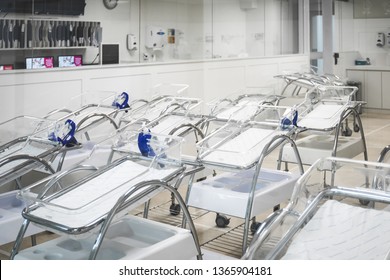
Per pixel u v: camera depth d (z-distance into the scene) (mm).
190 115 4844
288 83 5059
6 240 3154
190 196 3617
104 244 2777
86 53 6945
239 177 3965
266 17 5715
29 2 6129
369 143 4234
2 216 3258
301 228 2355
